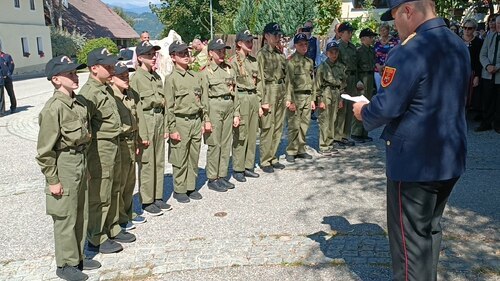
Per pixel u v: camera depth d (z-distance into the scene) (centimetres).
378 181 579
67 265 360
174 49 495
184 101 502
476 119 904
